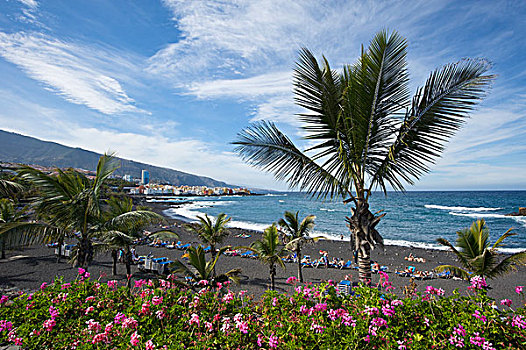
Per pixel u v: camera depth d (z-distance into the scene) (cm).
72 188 837
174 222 4125
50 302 416
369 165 576
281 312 343
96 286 474
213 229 1407
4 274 1213
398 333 287
